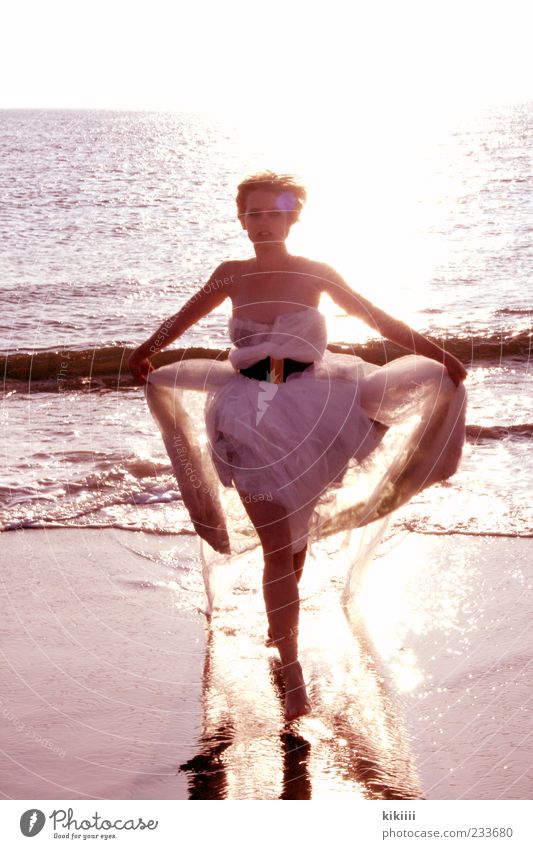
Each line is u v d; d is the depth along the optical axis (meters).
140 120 135.75
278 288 2.84
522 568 3.44
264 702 2.57
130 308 9.76
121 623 3.08
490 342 8.05
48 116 168.50
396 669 2.73
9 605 3.19
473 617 3.05
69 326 8.78
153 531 3.94
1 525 3.96
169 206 21.77
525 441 5.16
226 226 18.06
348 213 21.17
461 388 2.93
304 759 2.27
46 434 5.46
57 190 25.31
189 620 3.13
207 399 2.99
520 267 12.65
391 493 3.05
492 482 4.46
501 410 5.86
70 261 13.13
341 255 14.33
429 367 2.91
